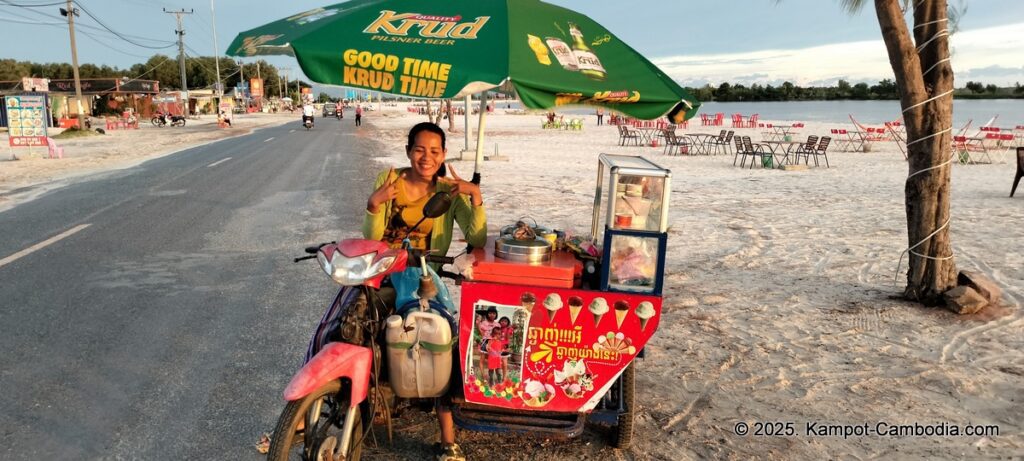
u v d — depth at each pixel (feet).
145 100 197.77
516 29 9.70
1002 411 13.26
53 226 29.53
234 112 285.02
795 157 74.49
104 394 13.14
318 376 8.52
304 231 28.91
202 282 20.99
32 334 16.21
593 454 11.50
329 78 9.33
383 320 9.71
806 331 17.75
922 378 14.82
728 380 14.62
